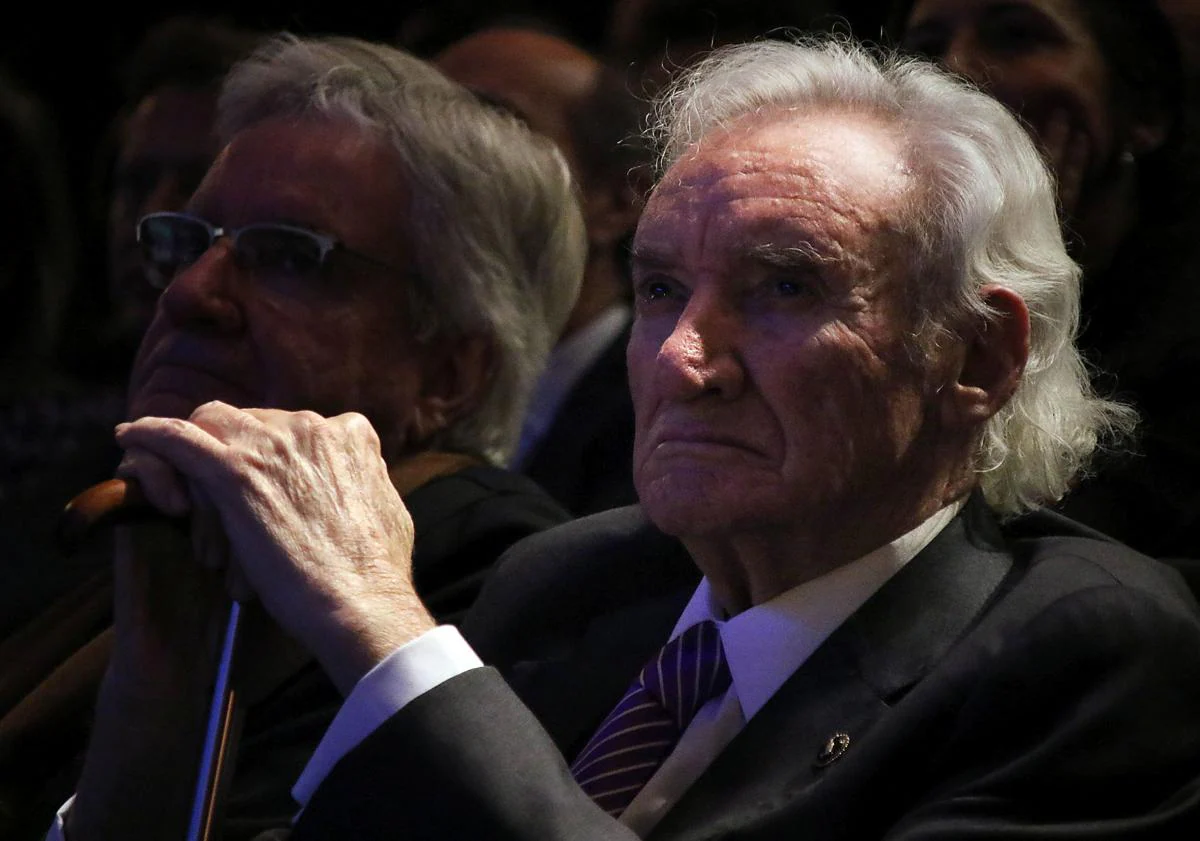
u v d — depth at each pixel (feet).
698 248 19.71
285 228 27.91
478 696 18.33
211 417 20.40
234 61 40.06
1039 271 20.88
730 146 20.22
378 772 18.01
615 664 22.06
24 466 41.65
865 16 37.24
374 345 28.32
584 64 38.14
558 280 31.09
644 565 23.16
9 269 42.86
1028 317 20.30
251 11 51.26
